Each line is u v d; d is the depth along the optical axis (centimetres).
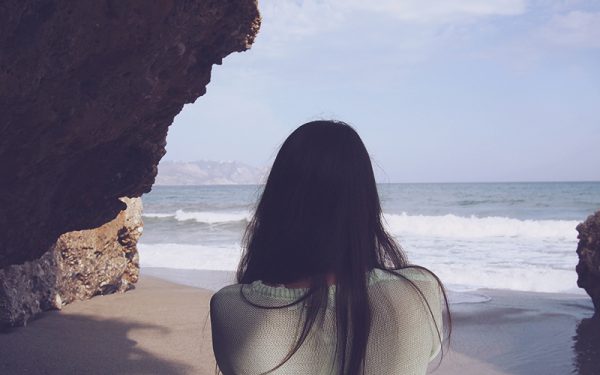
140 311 764
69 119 255
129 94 266
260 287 117
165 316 745
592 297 832
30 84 221
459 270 1219
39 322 668
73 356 560
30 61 215
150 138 337
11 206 302
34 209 320
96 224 396
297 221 118
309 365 113
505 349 655
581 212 3441
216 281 1113
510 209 3744
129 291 908
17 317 630
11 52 208
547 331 731
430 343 120
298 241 118
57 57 222
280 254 119
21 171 274
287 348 112
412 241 1783
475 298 946
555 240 1780
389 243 129
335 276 116
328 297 115
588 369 587
